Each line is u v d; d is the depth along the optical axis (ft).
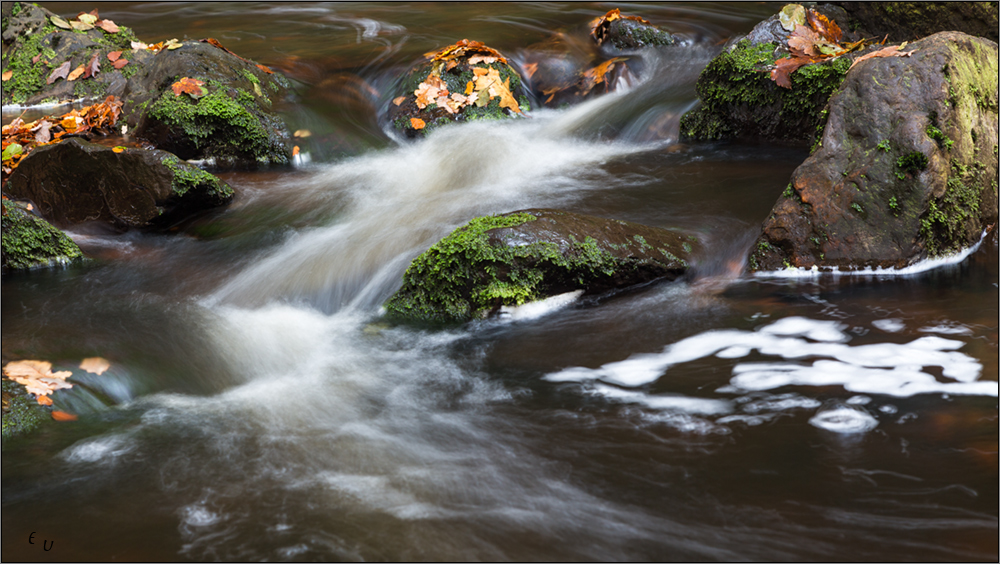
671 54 30.94
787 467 10.23
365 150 26.32
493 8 42.63
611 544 9.09
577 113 28.19
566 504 9.84
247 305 17.01
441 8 43.78
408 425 11.96
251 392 13.35
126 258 19.77
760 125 23.90
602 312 15.39
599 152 25.29
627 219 19.08
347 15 43.14
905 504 9.37
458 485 10.35
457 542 9.23
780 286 15.85
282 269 18.26
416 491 10.27
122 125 26.68
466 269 15.44
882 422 11.00
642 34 31.78
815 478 9.96
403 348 14.66
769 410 11.55
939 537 8.82
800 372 12.51
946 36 17.12
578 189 21.62
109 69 33.76
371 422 12.11
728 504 9.62
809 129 22.79
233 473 10.85
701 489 9.93
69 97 32.94
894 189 15.75
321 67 31.63
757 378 12.45
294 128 26.66
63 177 21.29
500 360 13.87
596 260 15.56
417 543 9.24
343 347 14.90
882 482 9.78
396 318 15.94
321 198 22.49
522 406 12.26
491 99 27.71
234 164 25.55
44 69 33.55
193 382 13.76
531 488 10.20
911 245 15.66
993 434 10.51
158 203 20.67
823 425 11.07
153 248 20.34
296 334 15.64
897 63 16.56
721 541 9.02
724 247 17.49
